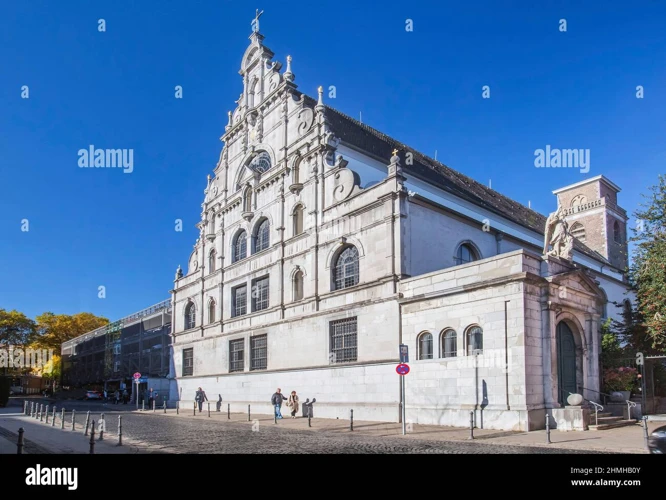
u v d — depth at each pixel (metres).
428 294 25.41
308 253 33.56
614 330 33.91
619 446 16.58
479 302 23.50
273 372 35.41
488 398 22.59
